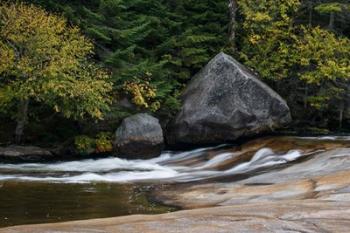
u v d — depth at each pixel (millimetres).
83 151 20812
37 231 7227
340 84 26312
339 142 19188
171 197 12781
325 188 11250
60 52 19609
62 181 15227
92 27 22359
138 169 18172
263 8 25781
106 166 18891
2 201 12094
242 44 26938
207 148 21688
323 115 26781
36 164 19078
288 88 26594
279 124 22203
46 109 22156
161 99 22844
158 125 21031
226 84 21531
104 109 20938
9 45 19672
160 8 25719
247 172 16031
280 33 25797
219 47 26156
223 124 21266
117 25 23172
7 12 19531
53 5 22266
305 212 8375
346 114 26562
